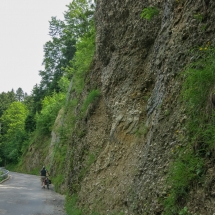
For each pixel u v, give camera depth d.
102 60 14.77
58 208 12.67
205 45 6.07
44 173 21.84
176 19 7.88
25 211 11.29
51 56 60.12
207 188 4.48
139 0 11.67
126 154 9.82
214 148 4.64
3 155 69.00
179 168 5.19
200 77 5.30
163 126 6.80
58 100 47.72
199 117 5.32
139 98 10.51
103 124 13.48
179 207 4.93
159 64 8.38
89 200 10.62
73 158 15.86
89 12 31.20
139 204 6.62
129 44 12.17
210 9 6.28
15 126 74.00
